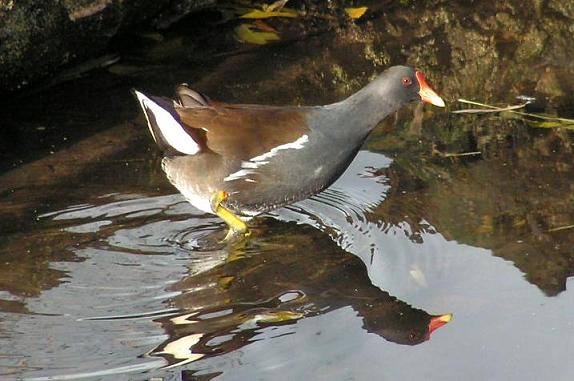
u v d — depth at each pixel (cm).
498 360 856
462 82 1345
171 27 1435
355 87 1312
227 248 1031
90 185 1116
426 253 1012
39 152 1166
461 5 1513
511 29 1458
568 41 1430
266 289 961
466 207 1086
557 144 1201
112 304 932
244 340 880
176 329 895
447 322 906
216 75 1327
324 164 1055
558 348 870
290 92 1297
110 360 851
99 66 1344
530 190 1110
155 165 1157
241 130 1038
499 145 1205
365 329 898
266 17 1470
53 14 1239
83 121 1227
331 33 1435
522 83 1345
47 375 830
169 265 998
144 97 1051
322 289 960
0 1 1189
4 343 871
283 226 1075
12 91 1271
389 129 1252
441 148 1206
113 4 1295
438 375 838
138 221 1069
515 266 986
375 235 1048
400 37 1432
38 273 975
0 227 1038
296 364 848
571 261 989
